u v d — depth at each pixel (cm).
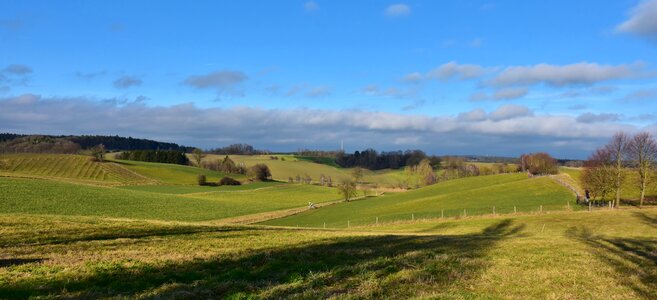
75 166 13800
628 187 8131
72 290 1214
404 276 1519
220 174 16125
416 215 6719
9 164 13012
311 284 1349
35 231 2384
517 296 1310
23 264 1517
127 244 2117
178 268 1548
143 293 1203
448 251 2166
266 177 16062
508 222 5062
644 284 1524
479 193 8669
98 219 3244
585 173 7544
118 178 13200
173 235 2539
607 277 1628
